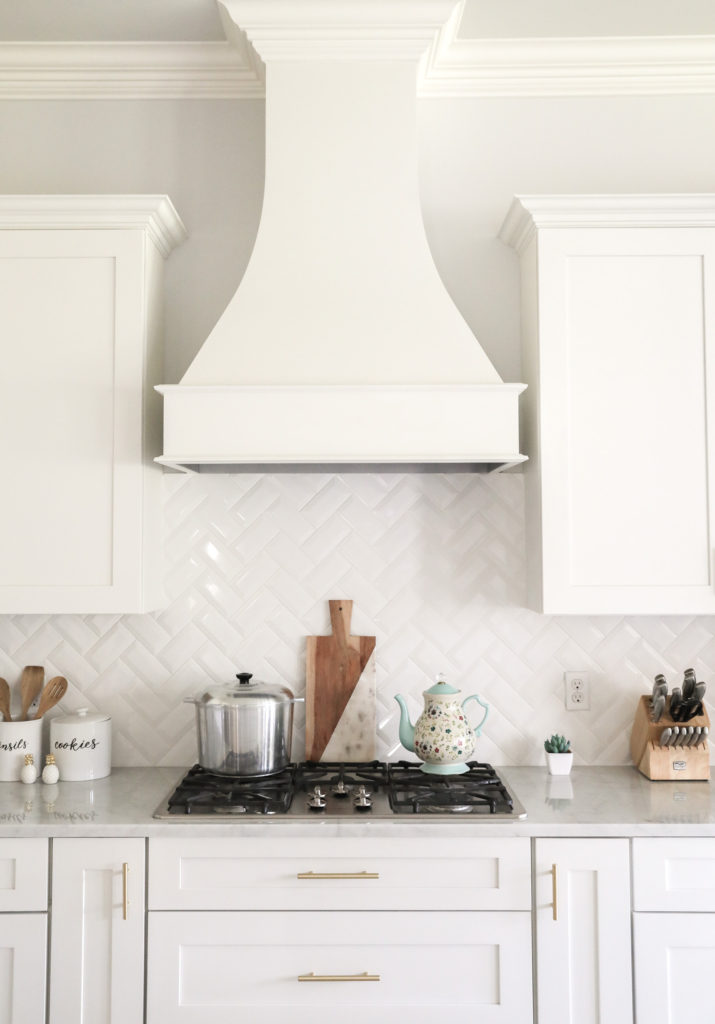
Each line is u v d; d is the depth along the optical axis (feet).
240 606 8.60
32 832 6.75
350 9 7.62
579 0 7.88
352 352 7.41
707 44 8.59
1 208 7.65
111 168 8.79
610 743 8.57
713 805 7.25
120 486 7.64
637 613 7.63
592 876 6.79
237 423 7.30
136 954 6.73
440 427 7.30
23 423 7.67
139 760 8.55
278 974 6.75
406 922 6.76
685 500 7.67
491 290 8.77
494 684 8.57
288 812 6.95
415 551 8.63
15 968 6.74
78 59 8.65
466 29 8.32
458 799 7.10
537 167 8.80
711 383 7.69
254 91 8.80
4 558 7.63
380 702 8.54
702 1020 6.74
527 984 6.74
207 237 8.76
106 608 7.61
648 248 7.72
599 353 7.71
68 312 7.71
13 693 8.57
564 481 7.68
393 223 7.64
